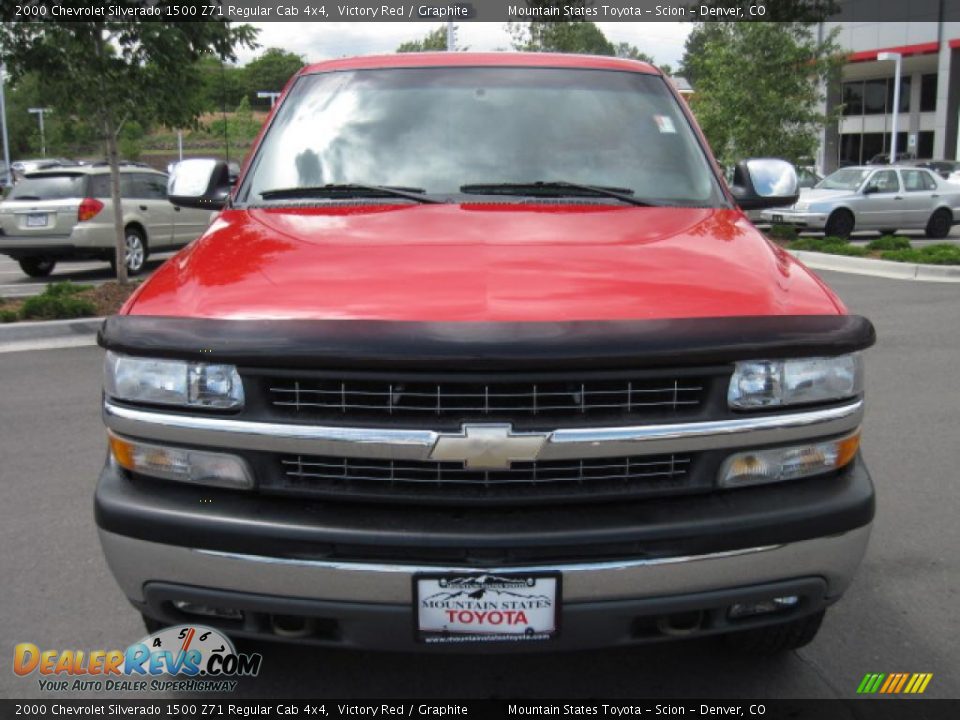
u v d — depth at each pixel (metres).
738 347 2.23
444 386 2.19
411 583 2.20
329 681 2.94
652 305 2.35
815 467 2.41
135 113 9.97
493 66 3.91
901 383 6.71
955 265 12.49
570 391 2.21
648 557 2.24
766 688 2.89
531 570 2.20
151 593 2.38
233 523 2.25
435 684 2.92
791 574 2.35
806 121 17.69
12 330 8.24
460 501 2.23
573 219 3.05
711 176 3.56
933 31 39.97
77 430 5.68
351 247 2.75
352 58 4.06
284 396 2.27
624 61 4.07
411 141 3.57
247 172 3.56
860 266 13.35
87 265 15.54
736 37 17.62
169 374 2.30
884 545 3.97
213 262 2.71
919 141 44.66
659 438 2.24
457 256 2.64
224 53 10.12
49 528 4.18
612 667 3.01
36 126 68.31
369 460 2.26
